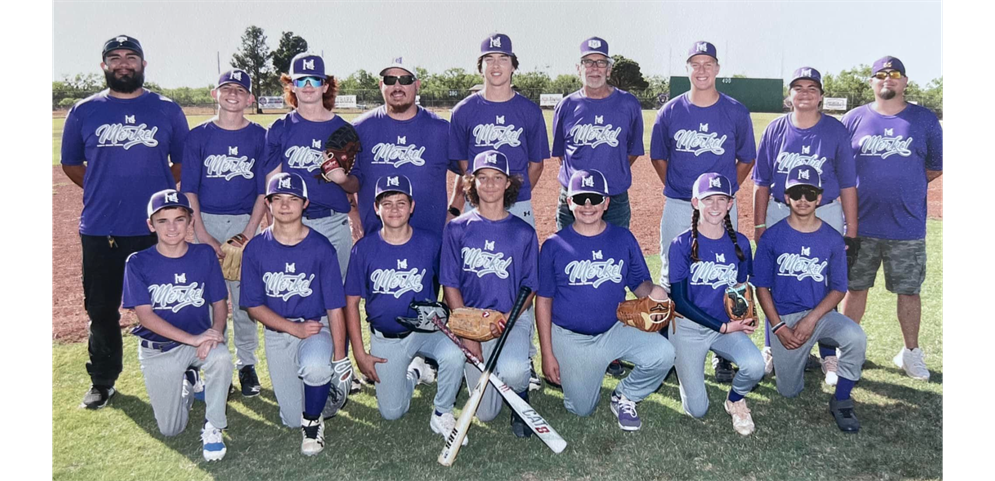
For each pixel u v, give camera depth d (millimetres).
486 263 4129
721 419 4219
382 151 4766
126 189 4508
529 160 5098
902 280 4766
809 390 4621
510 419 4285
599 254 4094
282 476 3615
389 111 4762
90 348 4426
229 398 4621
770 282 4434
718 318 4270
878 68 4770
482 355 4125
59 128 24969
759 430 4047
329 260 4078
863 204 4918
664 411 4352
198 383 4531
